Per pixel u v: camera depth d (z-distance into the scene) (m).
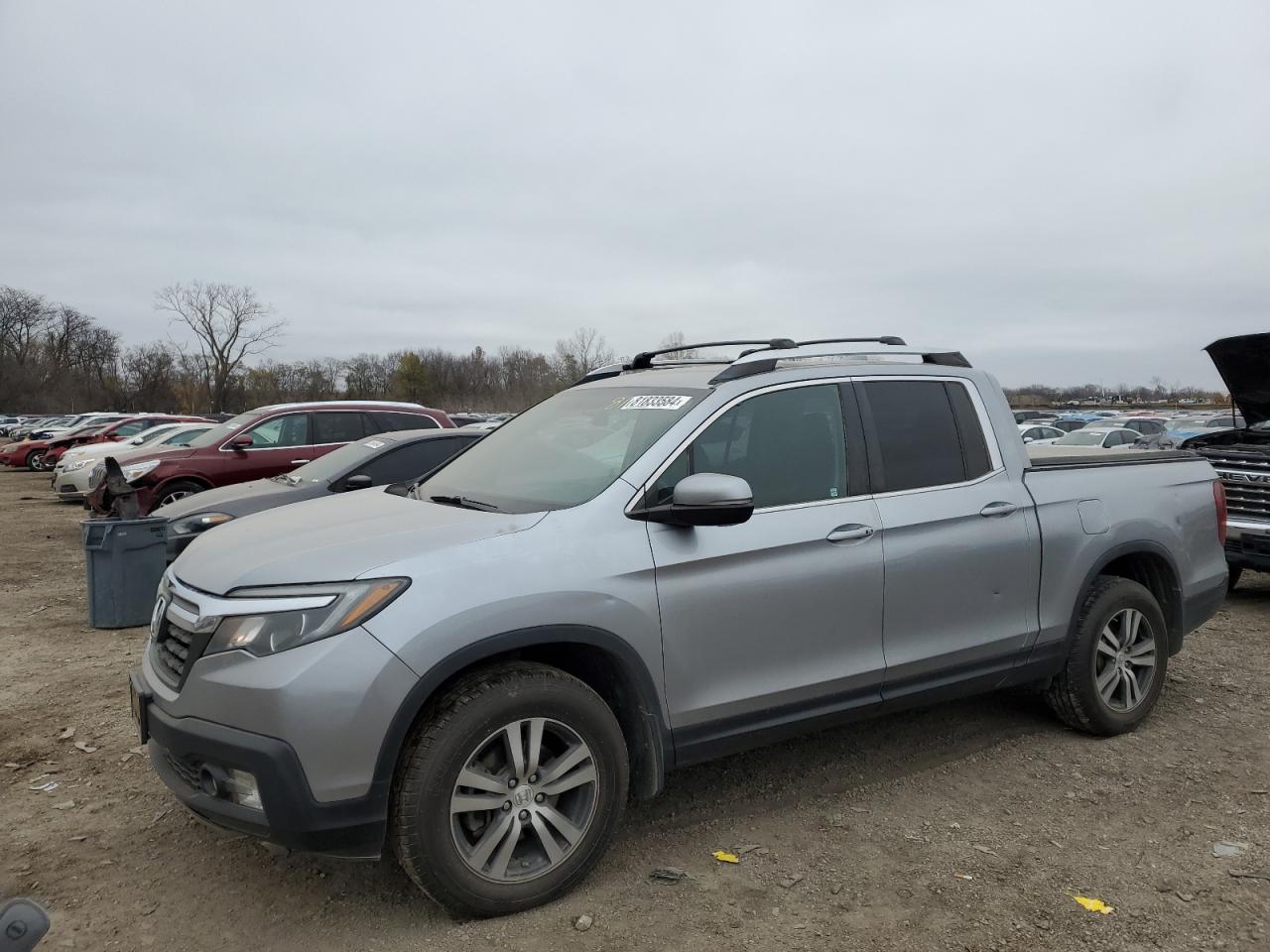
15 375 93.44
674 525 3.34
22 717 4.98
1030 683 4.45
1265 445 7.86
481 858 2.94
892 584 3.79
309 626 2.75
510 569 3.01
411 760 2.84
